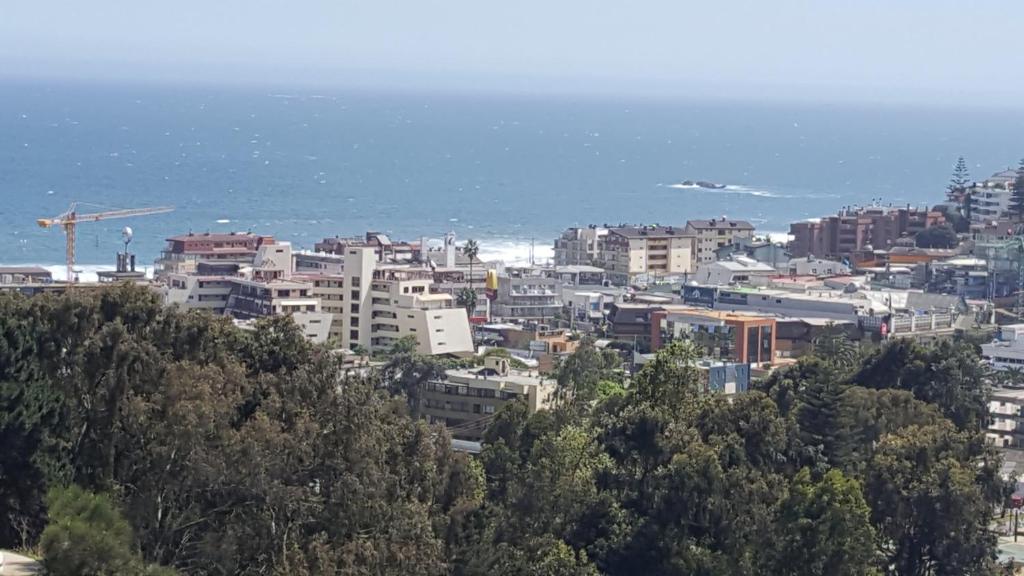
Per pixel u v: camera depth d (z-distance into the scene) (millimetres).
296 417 184375
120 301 189875
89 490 156750
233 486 173625
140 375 181250
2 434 170875
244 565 173625
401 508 181750
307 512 176750
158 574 140500
